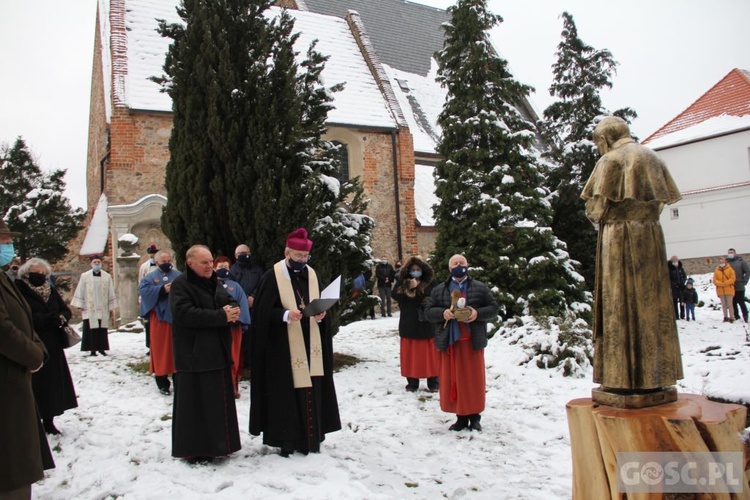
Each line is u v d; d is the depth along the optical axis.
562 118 17.09
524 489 4.50
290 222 8.69
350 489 4.46
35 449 3.63
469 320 5.75
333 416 5.52
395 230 21.02
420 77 30.67
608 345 3.28
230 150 8.80
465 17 13.61
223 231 8.97
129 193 16.81
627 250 3.27
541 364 9.02
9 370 3.57
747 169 29.22
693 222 30.64
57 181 24.06
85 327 10.73
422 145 25.98
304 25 23.61
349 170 20.72
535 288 12.25
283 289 5.27
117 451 5.49
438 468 5.02
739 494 3.00
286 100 9.06
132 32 18.73
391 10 33.00
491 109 13.36
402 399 7.50
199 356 4.96
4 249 4.32
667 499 2.95
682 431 2.92
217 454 4.94
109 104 17.78
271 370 5.23
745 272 15.46
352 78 22.28
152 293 7.84
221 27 9.05
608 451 3.09
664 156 31.86
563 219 16.45
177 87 9.18
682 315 16.75
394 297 8.06
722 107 31.48
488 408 7.04
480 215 12.67
